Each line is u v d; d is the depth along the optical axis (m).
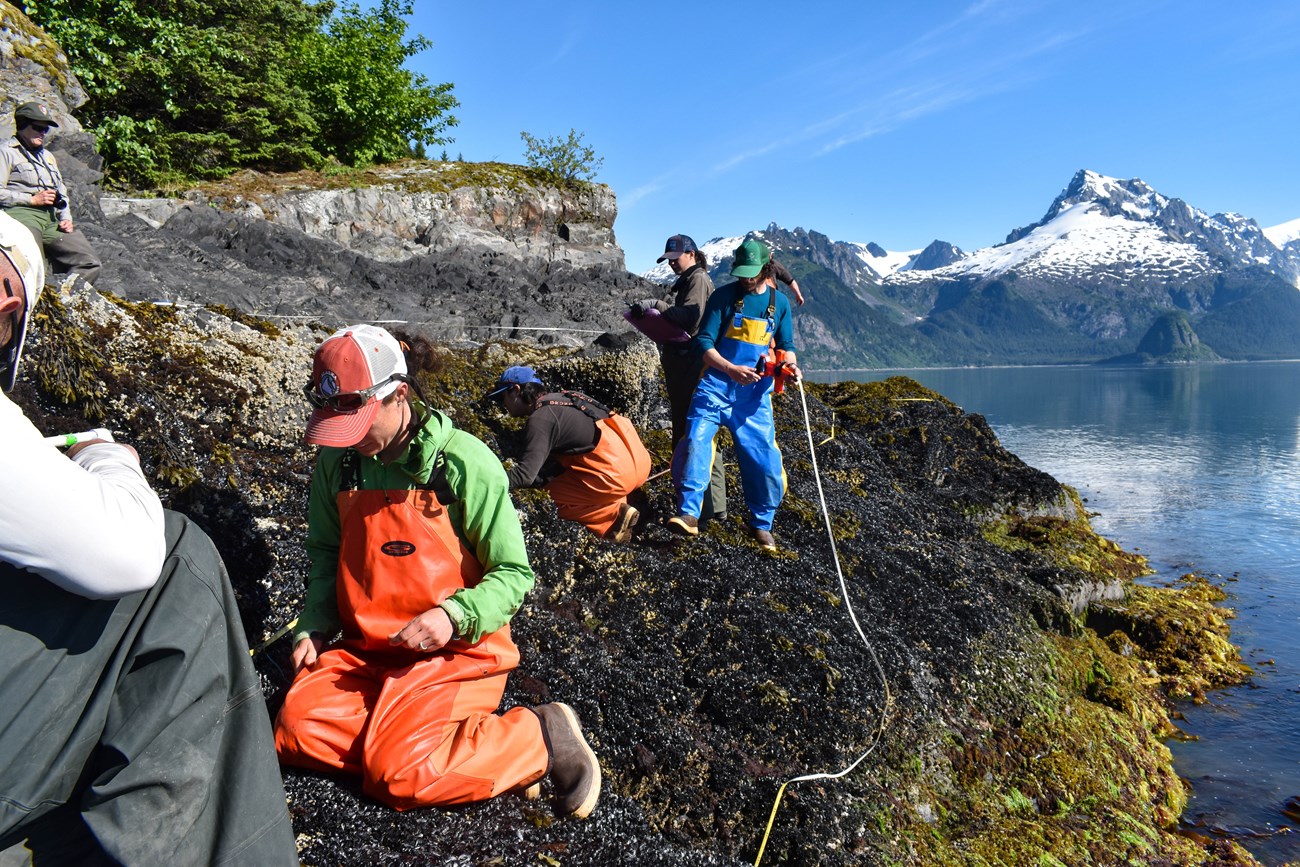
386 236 14.23
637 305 6.62
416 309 9.77
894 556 7.64
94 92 13.27
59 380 4.16
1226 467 30.89
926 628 6.68
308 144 16.61
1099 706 7.28
